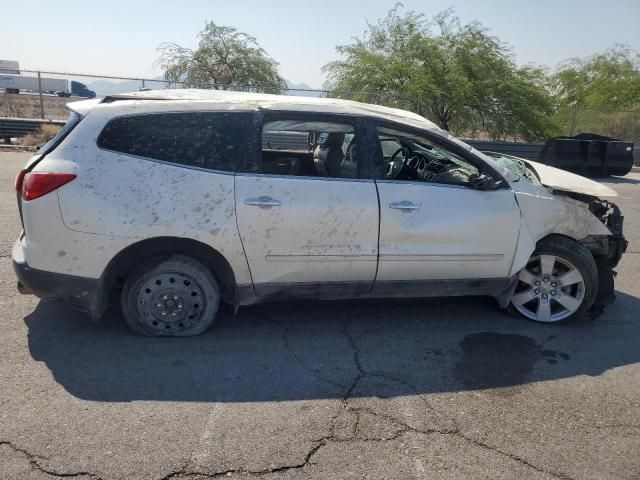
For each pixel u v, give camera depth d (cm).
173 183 368
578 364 395
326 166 412
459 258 420
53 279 363
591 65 2858
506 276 438
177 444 283
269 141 423
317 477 265
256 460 274
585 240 462
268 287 396
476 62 2017
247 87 1900
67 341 386
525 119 2016
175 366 362
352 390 345
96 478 256
